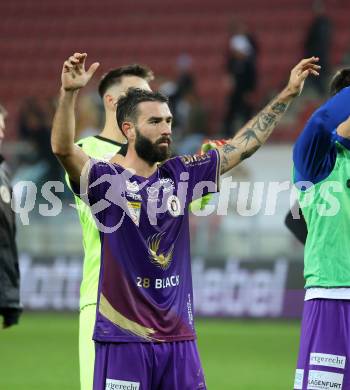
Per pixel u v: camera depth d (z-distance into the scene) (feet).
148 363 52.75
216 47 261.85
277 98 57.47
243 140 57.31
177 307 53.78
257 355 122.21
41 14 281.13
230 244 165.37
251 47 207.31
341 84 60.29
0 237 66.90
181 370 53.36
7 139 244.83
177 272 54.24
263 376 105.50
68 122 50.90
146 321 52.90
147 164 54.70
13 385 99.86
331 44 241.76
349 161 57.93
